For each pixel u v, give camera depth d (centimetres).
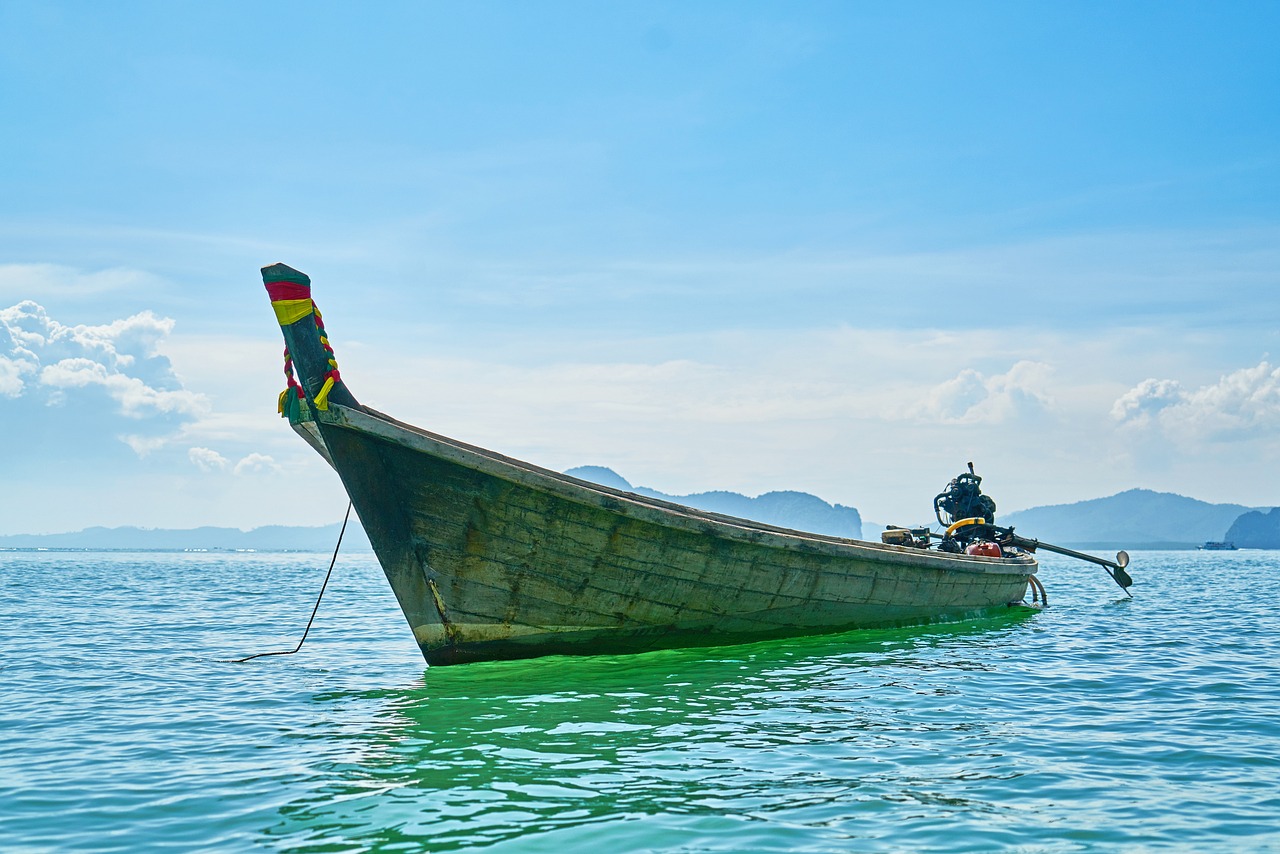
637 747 795
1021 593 2105
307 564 9094
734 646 1377
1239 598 2788
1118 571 2486
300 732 859
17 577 4659
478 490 1134
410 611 1164
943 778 701
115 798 655
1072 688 1083
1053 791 668
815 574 1396
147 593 3228
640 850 550
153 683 1149
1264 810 626
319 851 550
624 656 1294
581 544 1185
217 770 727
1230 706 979
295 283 1075
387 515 1123
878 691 1060
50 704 1009
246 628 1892
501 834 577
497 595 1186
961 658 1323
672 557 1238
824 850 551
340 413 1080
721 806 631
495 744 805
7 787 685
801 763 743
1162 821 604
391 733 850
